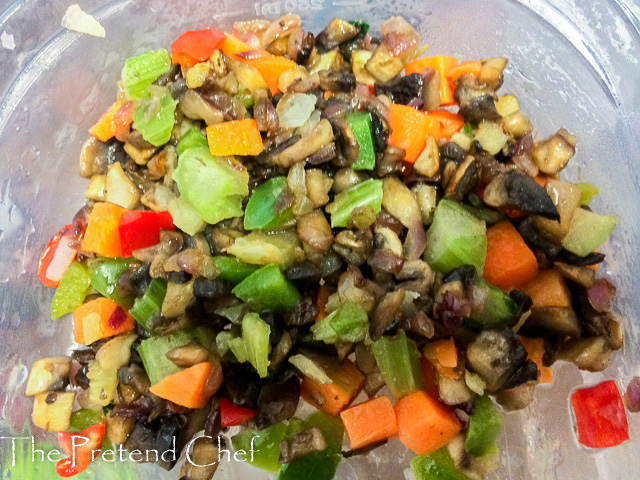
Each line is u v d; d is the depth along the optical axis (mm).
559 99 151
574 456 128
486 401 113
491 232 120
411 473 122
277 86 133
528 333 122
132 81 131
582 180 143
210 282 108
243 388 112
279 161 116
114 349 120
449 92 140
